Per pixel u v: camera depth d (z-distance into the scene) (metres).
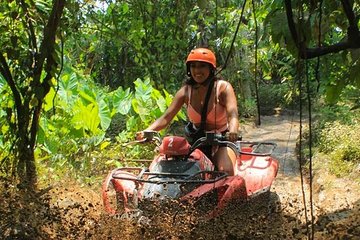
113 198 4.00
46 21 4.47
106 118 7.16
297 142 9.13
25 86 4.39
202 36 9.89
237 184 3.75
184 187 3.76
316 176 6.54
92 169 6.33
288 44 2.60
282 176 6.99
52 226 3.64
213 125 4.37
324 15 2.64
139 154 6.84
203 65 4.25
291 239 3.53
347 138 7.39
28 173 4.47
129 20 8.13
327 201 5.13
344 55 2.87
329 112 9.79
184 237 3.44
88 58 10.85
